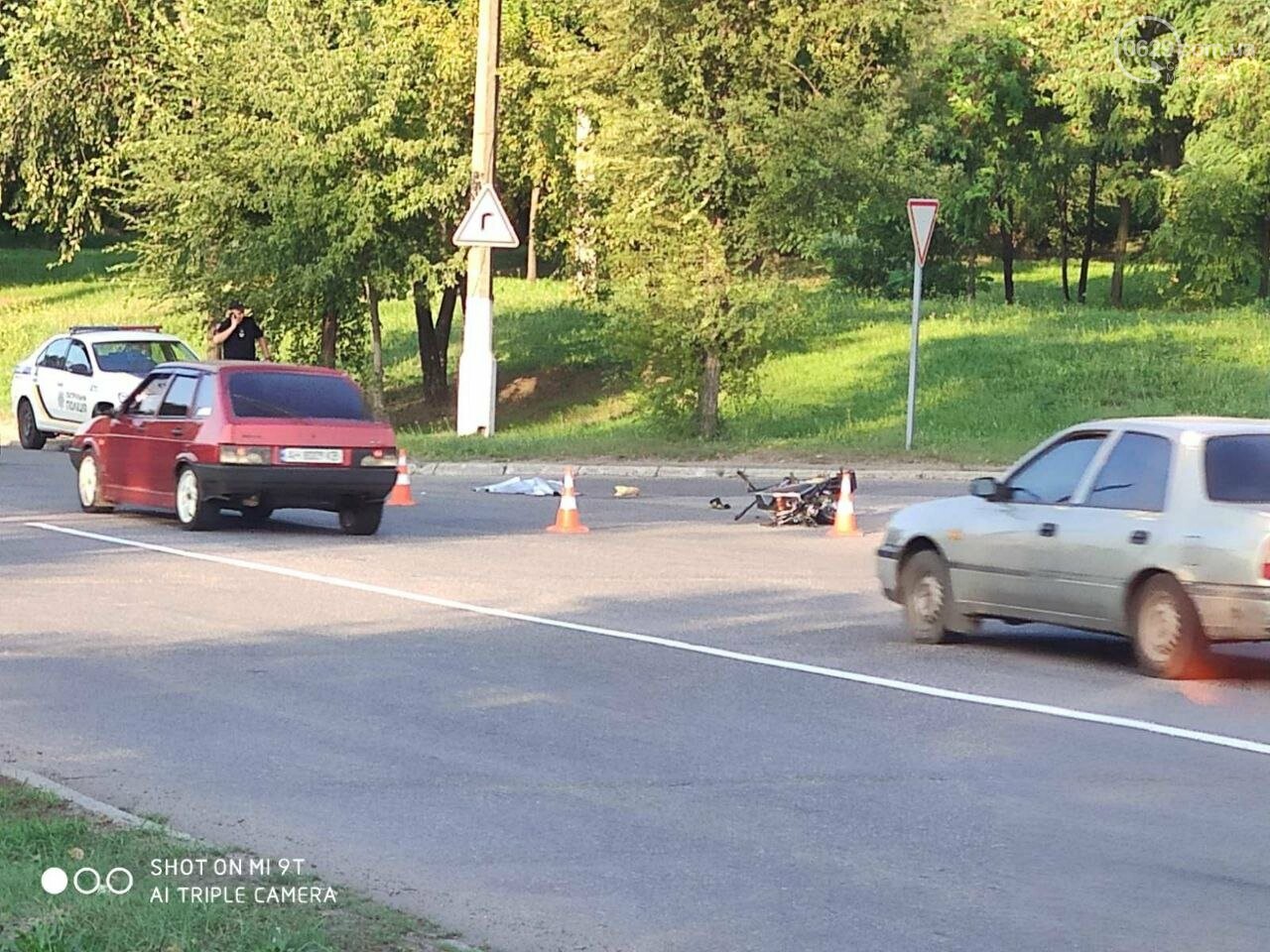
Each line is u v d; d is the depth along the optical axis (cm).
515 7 3631
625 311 3027
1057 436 1237
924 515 1291
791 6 2848
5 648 1208
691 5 2888
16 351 4397
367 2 3350
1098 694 1073
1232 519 1090
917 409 3284
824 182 2900
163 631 1281
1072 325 3928
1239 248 4562
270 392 1884
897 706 1034
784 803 805
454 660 1175
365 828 762
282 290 3219
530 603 1435
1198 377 3378
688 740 941
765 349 3028
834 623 1362
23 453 3006
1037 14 4888
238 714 1002
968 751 914
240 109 3256
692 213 2920
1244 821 773
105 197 4412
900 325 4019
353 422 1886
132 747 919
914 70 3005
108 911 595
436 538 1883
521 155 3756
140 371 2969
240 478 1839
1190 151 4428
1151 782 844
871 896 664
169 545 1780
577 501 2323
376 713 1006
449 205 3219
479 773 866
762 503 2083
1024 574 1202
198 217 3228
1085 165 5206
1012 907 650
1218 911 645
